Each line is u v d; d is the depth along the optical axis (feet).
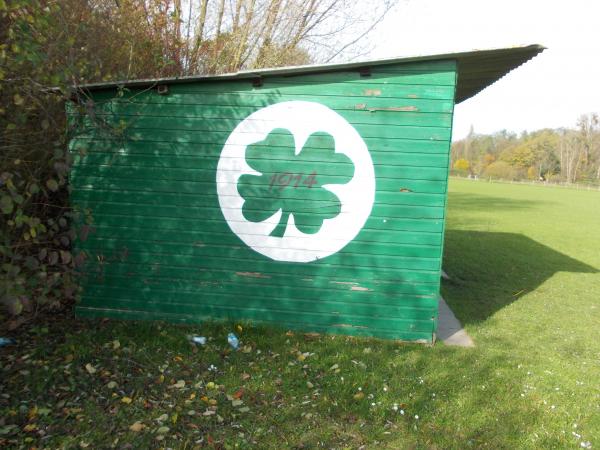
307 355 15.66
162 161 17.48
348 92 16.74
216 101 17.15
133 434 10.94
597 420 12.87
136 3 23.15
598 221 71.82
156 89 17.12
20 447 10.24
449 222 62.18
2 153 13.74
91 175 17.60
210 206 17.61
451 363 15.89
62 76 12.63
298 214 17.42
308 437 11.34
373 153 16.90
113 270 18.02
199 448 10.66
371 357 15.89
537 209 88.07
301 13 32.42
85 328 17.13
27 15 12.44
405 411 12.70
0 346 15.23
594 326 22.02
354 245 17.37
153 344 15.76
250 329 17.44
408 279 17.34
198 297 17.98
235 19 31.71
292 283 17.70
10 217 13.70
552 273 33.63
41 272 11.90
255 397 12.93
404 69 16.44
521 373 15.58
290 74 16.70
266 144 17.21
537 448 11.48
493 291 27.66
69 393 12.52
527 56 15.97
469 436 11.82
